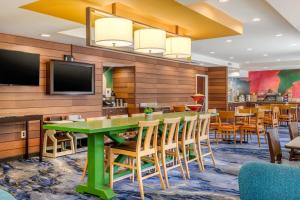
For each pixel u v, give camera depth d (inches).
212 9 194.7
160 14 177.8
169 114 218.8
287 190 52.5
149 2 154.8
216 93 498.3
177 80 429.7
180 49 202.5
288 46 362.9
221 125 301.0
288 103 510.0
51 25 192.1
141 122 143.7
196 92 475.5
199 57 432.1
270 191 53.8
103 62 305.7
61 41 252.5
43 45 245.8
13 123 226.8
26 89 233.5
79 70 269.3
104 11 151.3
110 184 149.7
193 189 157.6
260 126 295.6
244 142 307.3
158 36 175.9
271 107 389.7
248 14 218.4
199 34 233.9
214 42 334.3
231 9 205.6
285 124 473.1
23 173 188.5
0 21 181.5
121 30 149.5
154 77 383.2
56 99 257.3
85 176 180.7
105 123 152.9
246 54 436.1
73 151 248.5
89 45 148.9
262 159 228.1
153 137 160.1
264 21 239.0
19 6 150.9
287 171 53.3
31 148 239.3
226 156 239.6
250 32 281.1
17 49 226.1
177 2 155.3
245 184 56.1
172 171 193.5
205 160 225.3
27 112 234.4
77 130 130.3
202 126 200.7
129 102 358.6
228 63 521.7
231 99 582.9
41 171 193.3
